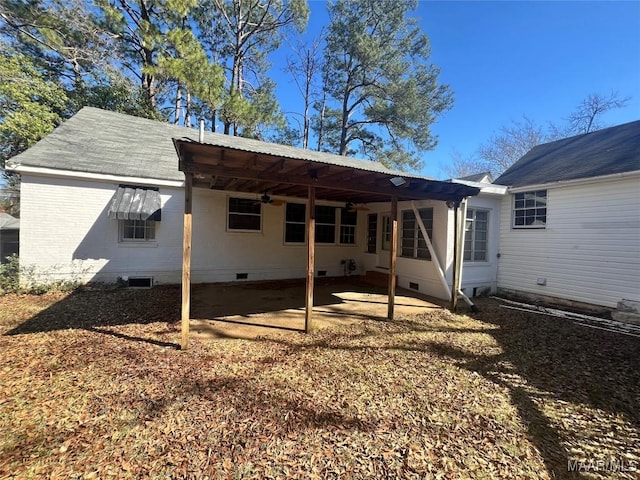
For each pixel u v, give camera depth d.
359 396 3.28
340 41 21.05
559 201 8.20
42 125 10.85
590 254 7.52
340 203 11.83
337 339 5.07
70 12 12.19
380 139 23.44
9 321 5.36
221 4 18.56
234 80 19.25
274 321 5.96
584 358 4.61
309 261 5.32
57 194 7.65
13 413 2.76
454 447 2.52
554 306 8.03
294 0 18.72
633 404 3.32
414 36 20.56
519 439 2.67
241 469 2.20
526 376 3.94
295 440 2.54
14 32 12.31
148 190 8.44
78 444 2.40
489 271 9.51
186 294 4.41
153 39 13.97
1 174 15.34
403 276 9.89
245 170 4.80
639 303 6.65
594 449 2.57
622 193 6.98
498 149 26.70
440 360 4.35
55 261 7.69
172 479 2.09
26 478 2.06
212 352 4.32
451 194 7.12
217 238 9.65
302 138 26.16
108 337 4.75
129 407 2.91
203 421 2.74
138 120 11.32
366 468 2.25
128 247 8.46
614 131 9.65
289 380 3.58
